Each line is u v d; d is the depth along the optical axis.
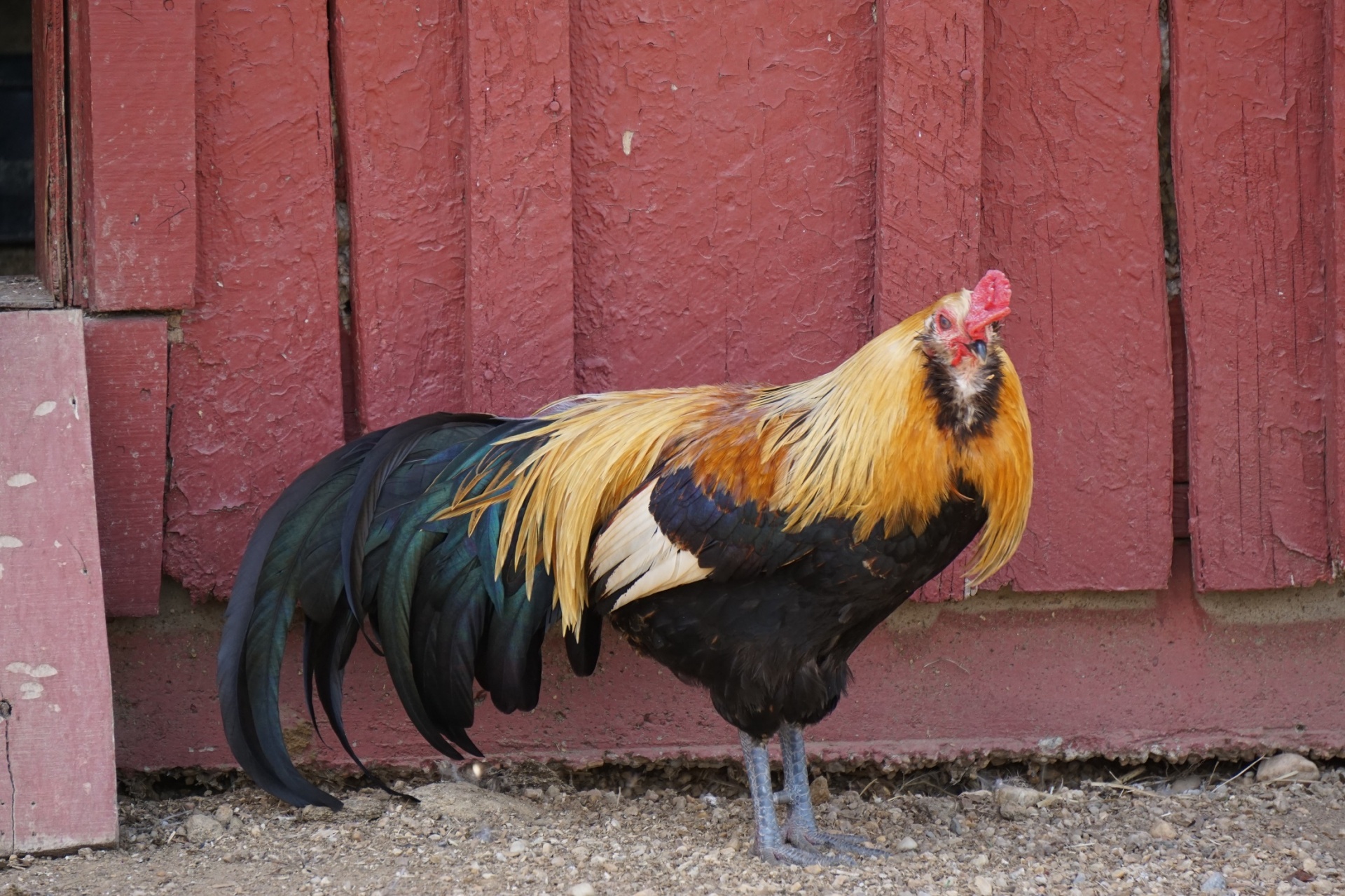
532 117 4.60
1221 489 5.00
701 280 4.82
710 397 4.21
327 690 4.45
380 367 4.73
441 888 4.01
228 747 4.90
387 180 4.65
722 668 4.11
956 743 5.13
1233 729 5.19
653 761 5.06
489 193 4.62
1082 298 4.89
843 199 4.84
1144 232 4.88
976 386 3.73
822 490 3.80
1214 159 4.87
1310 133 4.88
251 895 3.94
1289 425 4.99
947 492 3.79
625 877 4.11
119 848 4.29
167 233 4.51
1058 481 4.96
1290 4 4.82
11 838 4.14
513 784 5.02
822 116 4.79
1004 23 4.77
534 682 4.54
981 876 4.14
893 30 4.66
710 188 4.79
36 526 4.30
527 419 4.37
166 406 4.65
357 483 4.23
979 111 4.71
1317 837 4.57
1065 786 5.20
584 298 4.79
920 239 4.76
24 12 8.22
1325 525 5.04
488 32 4.54
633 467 4.11
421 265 4.72
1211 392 4.96
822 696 4.15
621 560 4.00
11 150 8.20
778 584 3.95
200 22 4.48
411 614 4.45
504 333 4.70
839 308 4.88
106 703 4.26
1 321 4.44
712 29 4.71
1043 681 5.14
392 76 4.61
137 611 4.71
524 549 4.29
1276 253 4.92
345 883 4.04
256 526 4.51
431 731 4.55
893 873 4.16
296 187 4.63
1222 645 5.16
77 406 4.41
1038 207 4.86
